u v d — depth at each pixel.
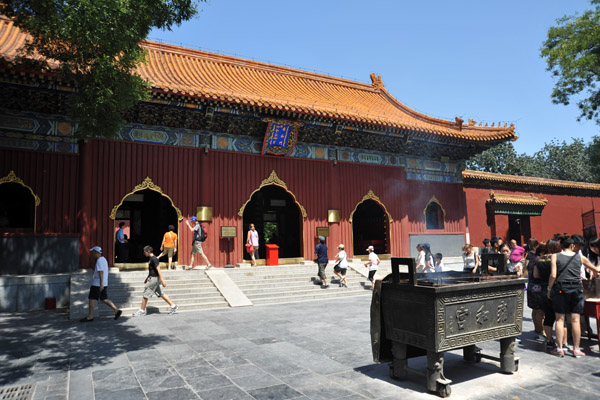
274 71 23.70
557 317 7.23
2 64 12.32
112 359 7.25
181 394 5.54
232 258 17.84
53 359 7.27
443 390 5.29
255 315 11.80
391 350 6.32
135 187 16.22
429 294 5.39
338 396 5.41
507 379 5.98
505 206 24.84
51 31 7.63
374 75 27.25
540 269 8.02
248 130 18.55
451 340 5.46
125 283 14.04
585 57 19.12
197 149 17.59
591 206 28.42
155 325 10.36
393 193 22.00
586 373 6.21
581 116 22.08
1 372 6.54
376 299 6.20
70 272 14.30
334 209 20.20
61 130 15.07
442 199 23.47
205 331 9.58
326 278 16.70
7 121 14.30
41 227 14.38
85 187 15.10
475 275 6.59
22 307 13.00
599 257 8.38
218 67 21.86
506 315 6.17
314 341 8.48
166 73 18.77
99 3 7.36
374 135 20.94
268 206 26.30
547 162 54.25
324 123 19.28
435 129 21.02
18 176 14.26
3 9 8.04
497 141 22.72
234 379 6.13
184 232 16.98
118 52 8.18
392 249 21.47
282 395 5.47
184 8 8.64
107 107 8.71
